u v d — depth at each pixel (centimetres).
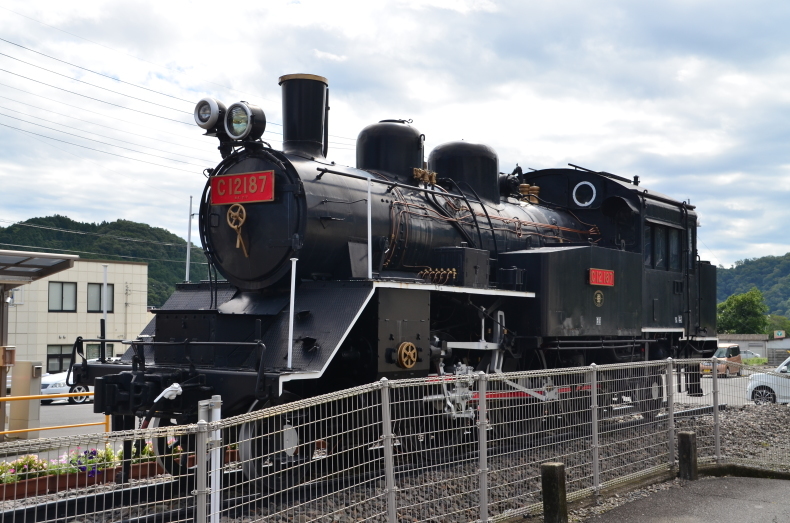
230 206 961
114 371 866
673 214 1580
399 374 899
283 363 820
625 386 928
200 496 476
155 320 973
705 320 1705
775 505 830
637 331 1381
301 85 1038
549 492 709
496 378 705
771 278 18362
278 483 785
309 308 870
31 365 1428
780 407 1477
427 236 1076
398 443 788
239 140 955
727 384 1163
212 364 844
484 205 1260
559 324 1161
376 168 1147
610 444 879
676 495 875
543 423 815
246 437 770
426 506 682
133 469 919
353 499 702
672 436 1000
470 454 834
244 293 969
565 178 1553
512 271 1126
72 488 825
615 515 780
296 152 1016
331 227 930
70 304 3234
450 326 1107
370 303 880
